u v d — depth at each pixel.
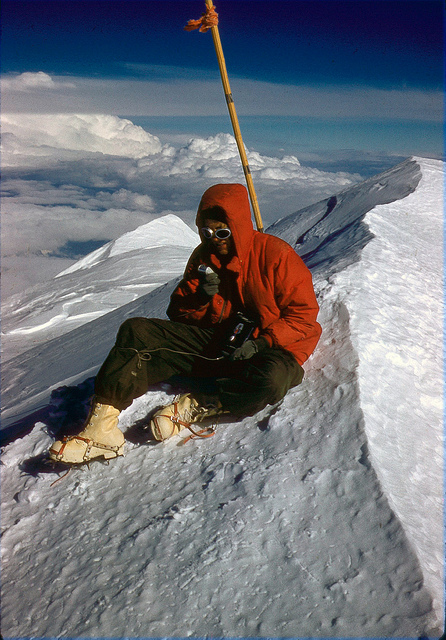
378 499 2.13
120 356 2.85
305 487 2.33
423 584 1.74
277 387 2.71
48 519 2.63
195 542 2.21
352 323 3.47
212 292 3.02
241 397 2.77
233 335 3.03
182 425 2.95
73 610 2.07
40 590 2.21
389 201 7.88
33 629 2.04
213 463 2.68
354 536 2.02
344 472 2.32
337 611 1.77
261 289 2.93
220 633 1.82
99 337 9.71
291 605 1.84
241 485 2.45
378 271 4.44
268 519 2.22
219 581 2.01
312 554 2.01
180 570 2.10
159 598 2.01
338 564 1.94
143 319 3.04
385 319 3.66
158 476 2.71
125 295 37.75
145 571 2.15
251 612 1.86
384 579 1.82
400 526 1.98
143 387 2.87
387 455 2.44
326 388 2.93
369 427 2.57
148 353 2.98
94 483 2.79
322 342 3.40
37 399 6.07
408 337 3.52
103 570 2.21
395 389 2.98
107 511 2.57
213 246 2.99
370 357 3.15
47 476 2.90
